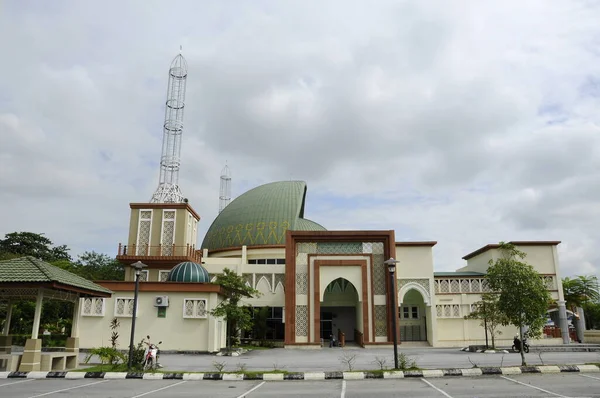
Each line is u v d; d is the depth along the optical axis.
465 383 14.84
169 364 21.50
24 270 18.12
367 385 14.87
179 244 37.56
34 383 15.54
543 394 12.47
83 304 28.98
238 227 48.00
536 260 38.19
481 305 29.22
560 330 37.16
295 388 14.44
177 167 44.44
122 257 36.94
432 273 36.47
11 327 40.69
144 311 28.61
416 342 36.25
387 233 35.12
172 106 46.59
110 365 20.02
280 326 39.66
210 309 28.38
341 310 40.78
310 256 35.06
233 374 16.75
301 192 50.09
